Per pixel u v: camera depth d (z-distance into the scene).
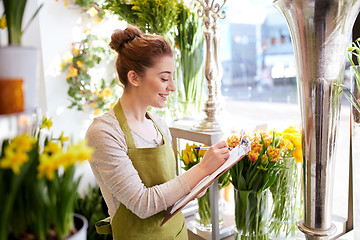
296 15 1.05
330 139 1.12
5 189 0.51
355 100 1.14
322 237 1.16
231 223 1.81
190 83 1.91
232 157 1.23
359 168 1.20
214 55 1.67
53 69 2.42
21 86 0.49
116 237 1.30
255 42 4.70
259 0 2.43
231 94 4.04
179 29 1.89
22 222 0.53
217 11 1.64
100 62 2.58
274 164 1.38
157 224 1.30
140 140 1.31
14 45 0.51
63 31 2.43
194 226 1.83
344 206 1.62
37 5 2.30
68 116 2.52
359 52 1.17
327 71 1.06
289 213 1.50
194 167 1.27
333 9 0.98
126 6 2.06
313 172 1.14
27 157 0.50
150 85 1.27
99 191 2.46
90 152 0.54
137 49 1.24
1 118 0.48
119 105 1.32
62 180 0.56
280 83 2.77
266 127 1.89
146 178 1.29
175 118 2.00
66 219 0.55
